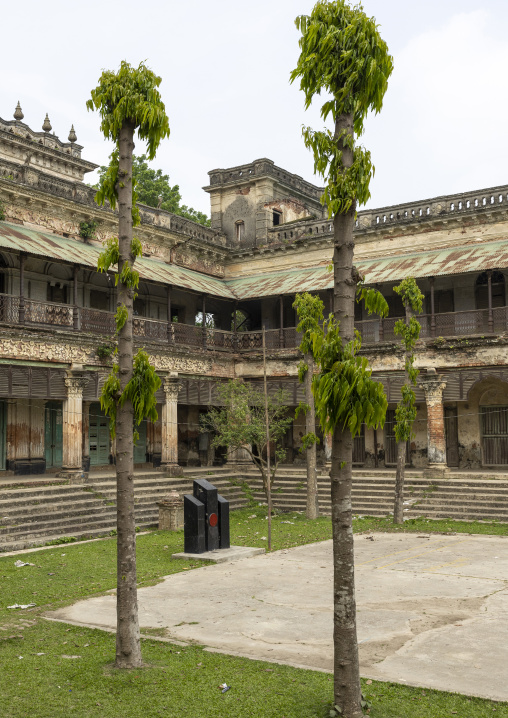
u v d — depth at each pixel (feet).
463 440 90.17
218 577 42.52
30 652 27.45
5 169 74.49
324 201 22.77
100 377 75.87
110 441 91.66
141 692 23.12
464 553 50.31
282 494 81.30
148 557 49.98
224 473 89.25
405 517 68.64
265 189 109.29
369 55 22.76
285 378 93.76
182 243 97.25
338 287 22.56
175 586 40.04
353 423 21.26
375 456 95.45
